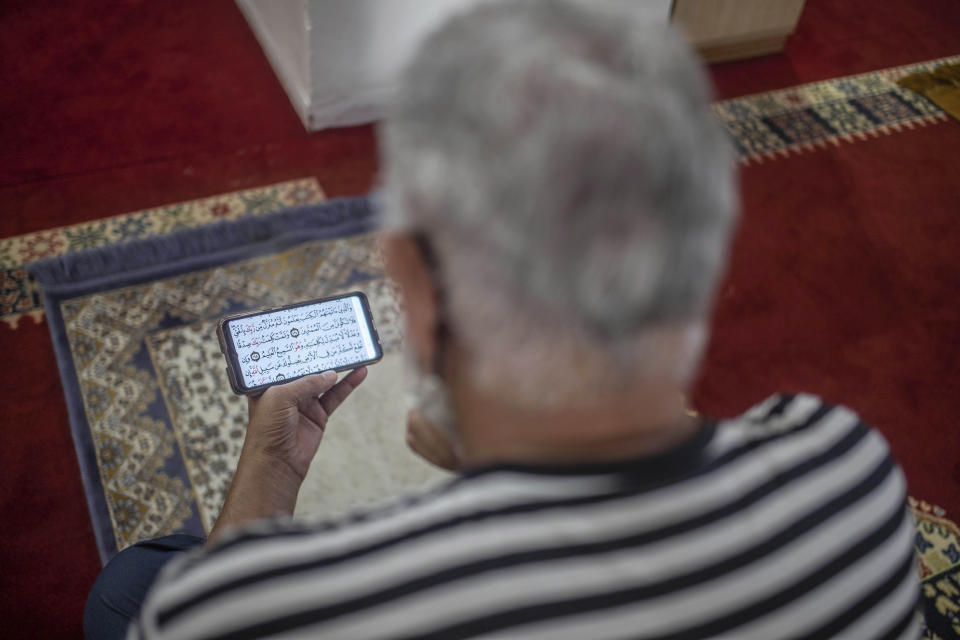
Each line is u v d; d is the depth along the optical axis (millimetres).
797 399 640
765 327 2516
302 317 1541
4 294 2350
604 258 425
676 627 499
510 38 446
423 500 526
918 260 2777
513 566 487
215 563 512
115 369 2213
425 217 461
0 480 2012
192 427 2135
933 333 2572
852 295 2641
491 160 422
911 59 3594
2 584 1861
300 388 1214
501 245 430
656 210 425
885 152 3150
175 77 3039
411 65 475
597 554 496
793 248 2752
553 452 513
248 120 2939
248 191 2719
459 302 470
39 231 2521
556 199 416
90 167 2717
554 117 417
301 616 486
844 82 3428
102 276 2404
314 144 2900
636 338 455
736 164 3008
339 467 2080
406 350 572
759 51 3482
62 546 1934
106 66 3039
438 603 481
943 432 2336
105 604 1258
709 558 515
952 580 2039
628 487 512
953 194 3031
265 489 1171
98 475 2029
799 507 555
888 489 601
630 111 421
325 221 2645
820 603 543
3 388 2164
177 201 2658
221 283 2428
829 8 3797
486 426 527
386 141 490
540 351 460
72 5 3236
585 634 484
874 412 2359
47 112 2859
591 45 448
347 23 2674
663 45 455
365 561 498
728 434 570
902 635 597
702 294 465
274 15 2926
